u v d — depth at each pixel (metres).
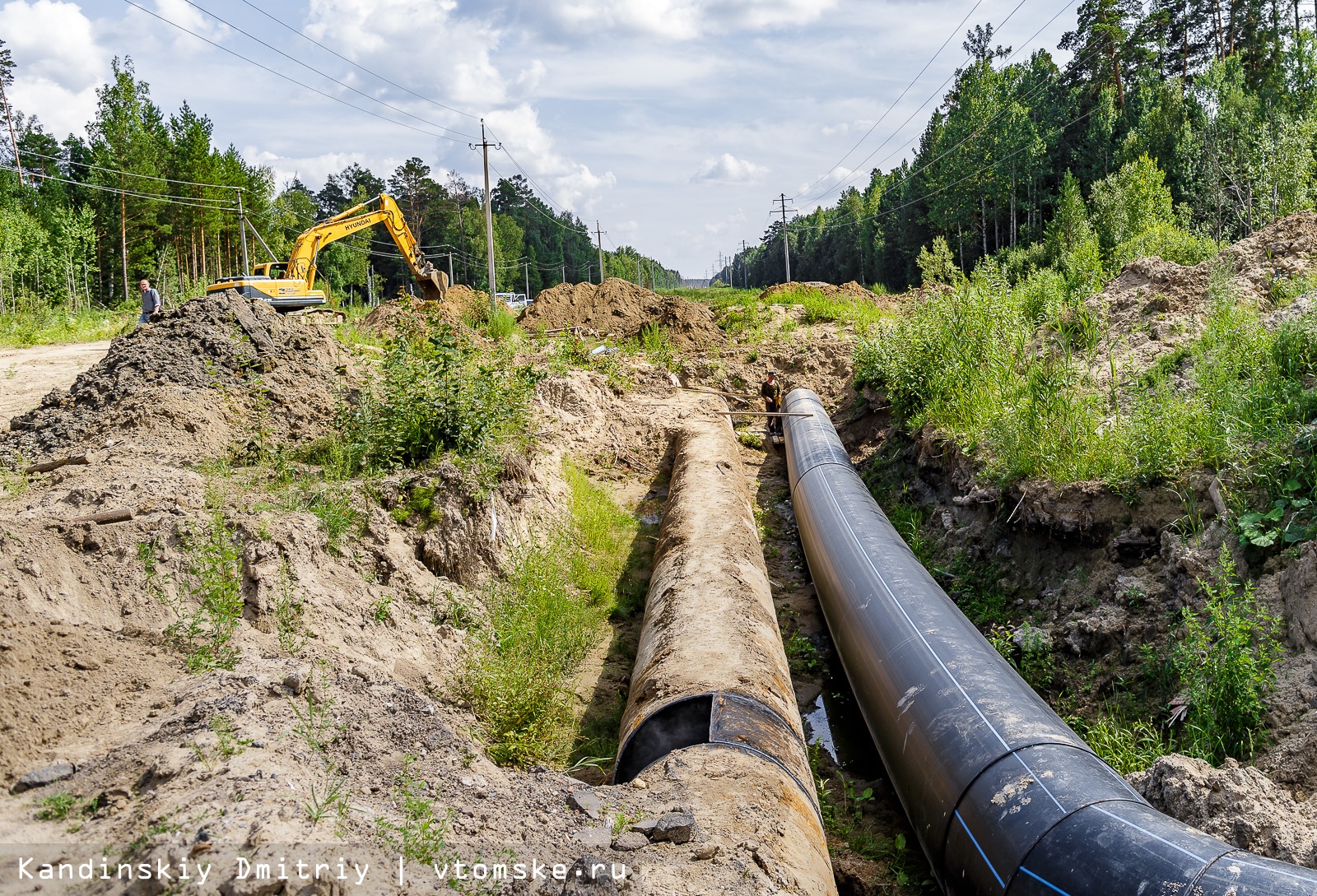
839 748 8.14
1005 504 10.15
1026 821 4.87
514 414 12.52
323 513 8.00
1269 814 4.98
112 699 4.88
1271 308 11.86
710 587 8.34
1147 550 8.17
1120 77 59.69
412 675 7.02
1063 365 11.49
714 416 17.58
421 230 108.12
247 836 3.73
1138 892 4.09
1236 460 7.94
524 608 9.01
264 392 10.70
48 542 5.87
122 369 10.53
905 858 6.46
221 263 66.44
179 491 7.35
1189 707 6.59
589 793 5.03
